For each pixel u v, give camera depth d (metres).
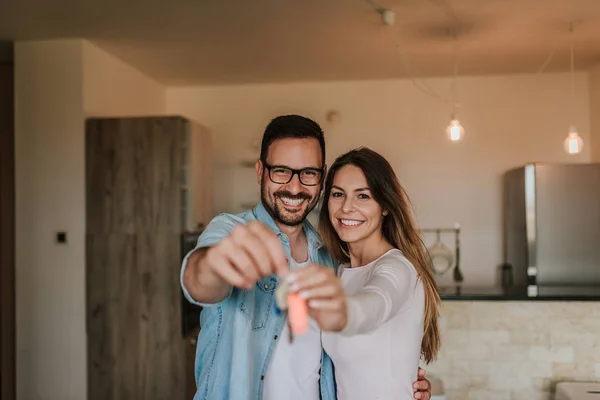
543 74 4.28
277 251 0.70
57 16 2.84
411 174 4.41
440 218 4.37
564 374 2.66
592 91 4.15
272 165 1.27
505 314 2.70
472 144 4.35
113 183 3.21
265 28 3.07
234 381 1.15
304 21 2.96
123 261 3.19
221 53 3.59
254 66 3.95
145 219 3.19
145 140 3.21
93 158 3.21
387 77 4.35
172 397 3.15
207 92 4.61
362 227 1.36
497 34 3.21
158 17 2.88
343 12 2.82
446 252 4.23
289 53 3.60
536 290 2.96
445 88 4.38
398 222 1.39
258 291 1.23
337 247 1.51
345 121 4.46
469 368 2.71
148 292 3.17
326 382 1.32
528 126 4.30
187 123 3.37
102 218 3.21
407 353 1.26
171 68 3.98
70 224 3.22
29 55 3.26
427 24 3.02
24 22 2.93
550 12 2.83
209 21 2.95
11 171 3.79
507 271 4.06
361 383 1.24
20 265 3.25
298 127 1.27
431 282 1.41
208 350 1.21
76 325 3.20
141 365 3.17
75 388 3.20
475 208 4.34
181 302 3.16
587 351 2.65
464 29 3.11
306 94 4.50
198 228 3.52
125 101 3.82
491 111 4.34
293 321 0.63
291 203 1.27
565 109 4.27
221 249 0.70
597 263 3.39
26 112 3.25
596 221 3.40
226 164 4.58
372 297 0.94
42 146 3.24
